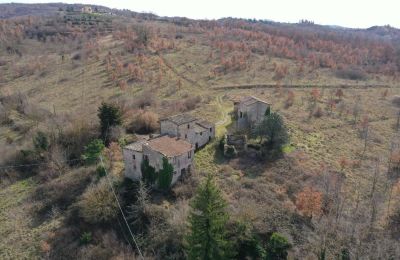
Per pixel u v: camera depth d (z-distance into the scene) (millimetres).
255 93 113250
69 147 83125
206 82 124250
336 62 155875
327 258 50188
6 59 168750
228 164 72000
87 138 84062
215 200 45906
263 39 182625
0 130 96938
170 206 60469
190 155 68375
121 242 56031
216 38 182875
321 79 131375
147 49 158750
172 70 135750
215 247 45906
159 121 88750
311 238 53406
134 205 59156
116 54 156000
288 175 68125
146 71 133375
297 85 123125
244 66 137250
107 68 137375
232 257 49375
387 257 48656
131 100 105062
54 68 149875
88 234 57312
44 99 117625
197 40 179750
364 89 124375
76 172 72812
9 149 84812
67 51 176250
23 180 77438
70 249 56406
